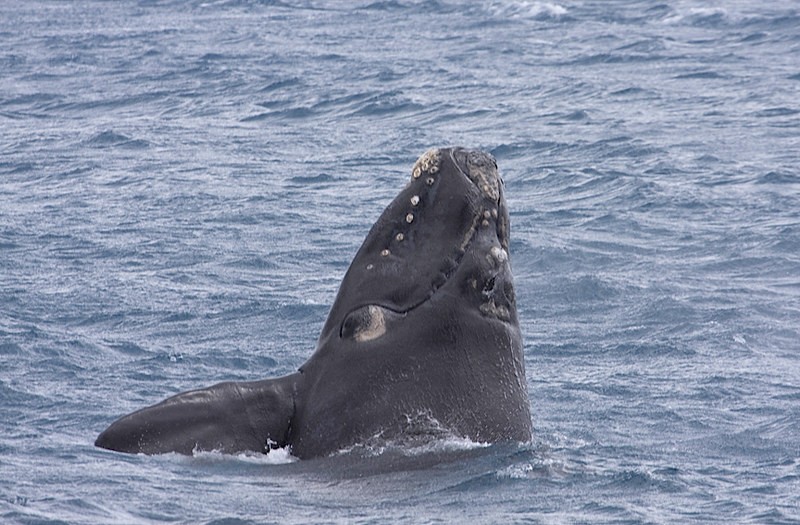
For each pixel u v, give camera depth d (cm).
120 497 4388
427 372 4744
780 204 12569
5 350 7600
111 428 4794
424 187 4938
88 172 15250
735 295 9431
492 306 4891
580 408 6669
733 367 7588
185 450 4672
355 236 11631
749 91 19812
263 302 9144
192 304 9088
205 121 19350
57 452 5194
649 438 6091
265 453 4719
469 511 4306
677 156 15125
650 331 8538
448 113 19125
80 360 7494
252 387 4831
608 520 4394
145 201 13338
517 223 12112
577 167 14738
